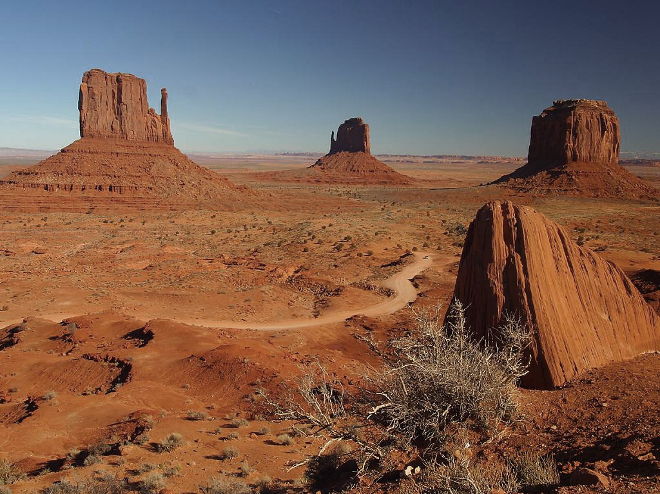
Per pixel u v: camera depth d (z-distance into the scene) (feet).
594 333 48.08
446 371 30.53
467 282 49.14
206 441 57.31
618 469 24.36
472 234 51.57
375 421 32.37
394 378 32.19
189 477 46.85
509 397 33.65
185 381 81.66
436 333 32.81
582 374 43.47
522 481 25.16
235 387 77.15
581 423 32.14
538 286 45.14
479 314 46.83
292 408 31.99
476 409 31.55
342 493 30.04
